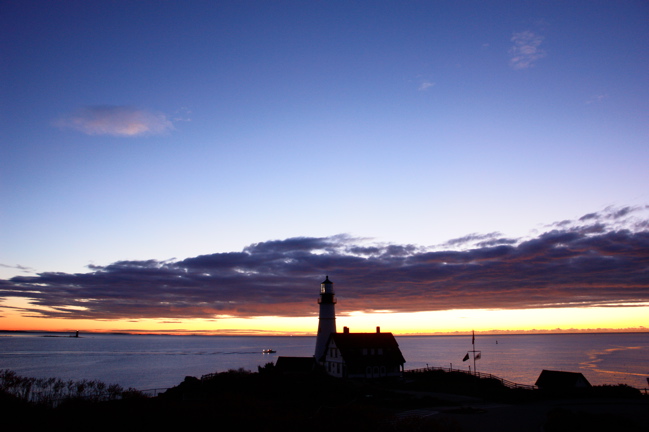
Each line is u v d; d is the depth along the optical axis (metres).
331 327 87.31
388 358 76.69
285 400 54.69
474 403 49.75
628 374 123.94
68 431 34.84
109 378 117.69
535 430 34.09
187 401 50.22
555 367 144.62
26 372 127.50
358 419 38.41
